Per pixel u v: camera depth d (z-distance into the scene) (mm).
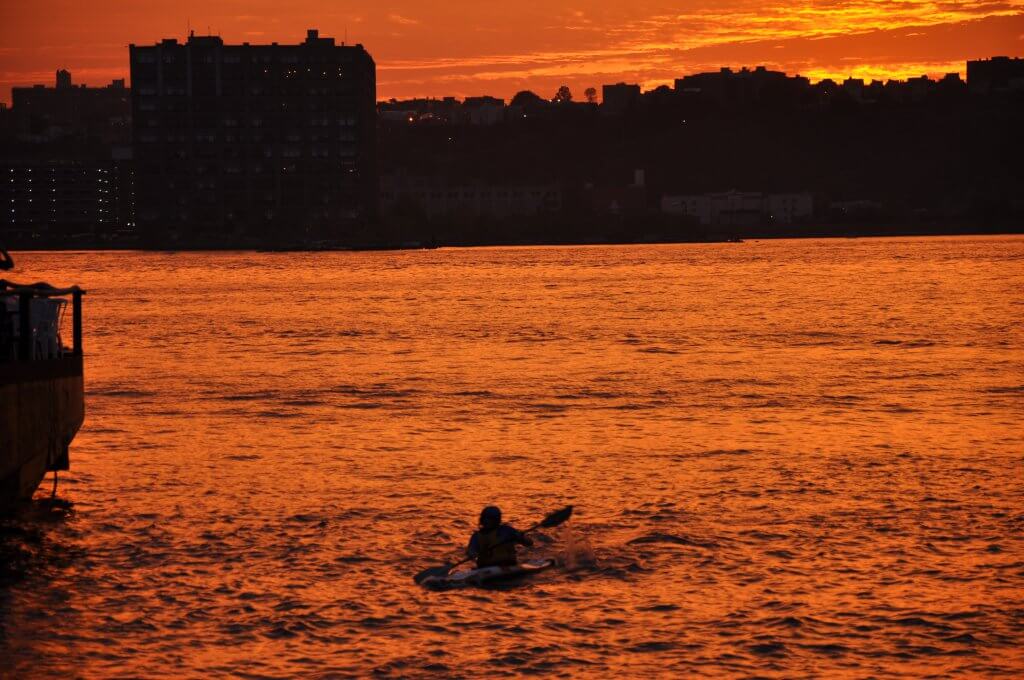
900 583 83688
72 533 98312
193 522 102312
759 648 72375
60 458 115875
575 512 105562
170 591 83188
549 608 79875
